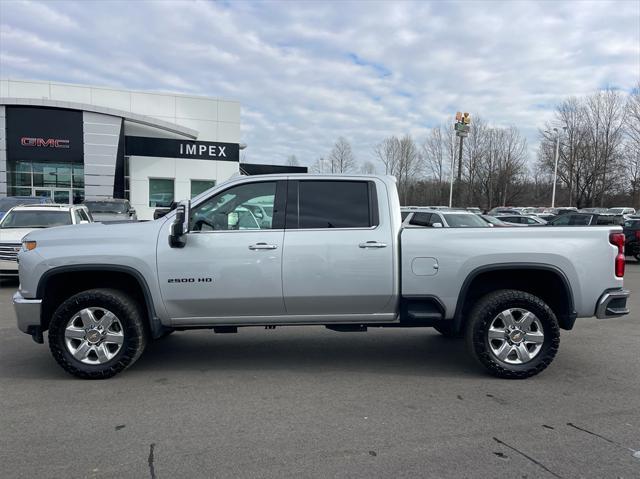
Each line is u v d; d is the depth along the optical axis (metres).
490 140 61.34
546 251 4.84
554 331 4.83
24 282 4.78
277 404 4.26
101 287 5.07
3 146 24.14
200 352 5.93
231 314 4.94
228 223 4.97
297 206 4.98
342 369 5.29
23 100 23.97
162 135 27.12
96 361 4.83
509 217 22.45
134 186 26.86
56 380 4.85
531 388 4.70
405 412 4.09
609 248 4.91
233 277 4.79
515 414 4.07
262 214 4.98
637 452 3.41
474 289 5.15
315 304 4.92
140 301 5.07
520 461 3.28
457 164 63.62
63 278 4.97
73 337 4.79
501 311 4.88
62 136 24.83
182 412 4.07
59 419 3.91
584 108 58.00
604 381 4.91
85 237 4.81
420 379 4.96
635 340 6.62
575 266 4.86
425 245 4.86
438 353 5.94
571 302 4.90
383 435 3.66
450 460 3.29
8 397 4.39
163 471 3.13
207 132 28.22
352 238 4.87
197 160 27.91
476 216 15.38
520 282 5.21
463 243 4.88
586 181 57.66
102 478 3.04
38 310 4.78
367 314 5.03
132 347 4.82
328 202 5.00
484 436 3.65
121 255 4.74
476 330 4.88
